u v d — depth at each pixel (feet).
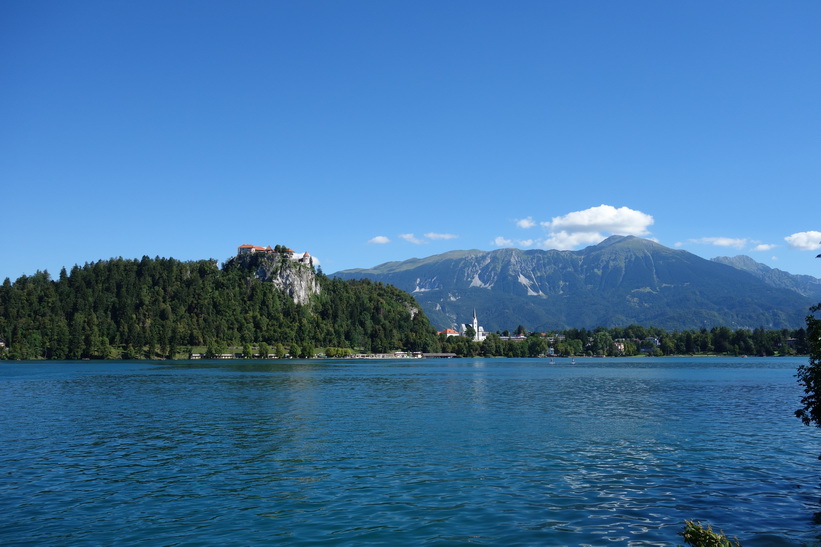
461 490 109.70
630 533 86.48
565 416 220.43
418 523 91.35
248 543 83.35
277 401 281.74
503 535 85.97
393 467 128.88
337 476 120.88
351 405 263.29
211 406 257.96
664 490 108.99
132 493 108.78
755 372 611.47
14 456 142.92
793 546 81.41
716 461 134.21
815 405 107.55
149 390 351.46
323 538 85.20
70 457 141.59
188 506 100.63
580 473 122.52
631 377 518.37
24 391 343.46
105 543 83.61
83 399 291.58
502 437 169.37
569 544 82.33
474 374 589.32
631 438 166.91
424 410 242.17
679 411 236.02
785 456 139.74
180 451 148.87
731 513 95.50
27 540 84.79
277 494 107.65
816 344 104.73
